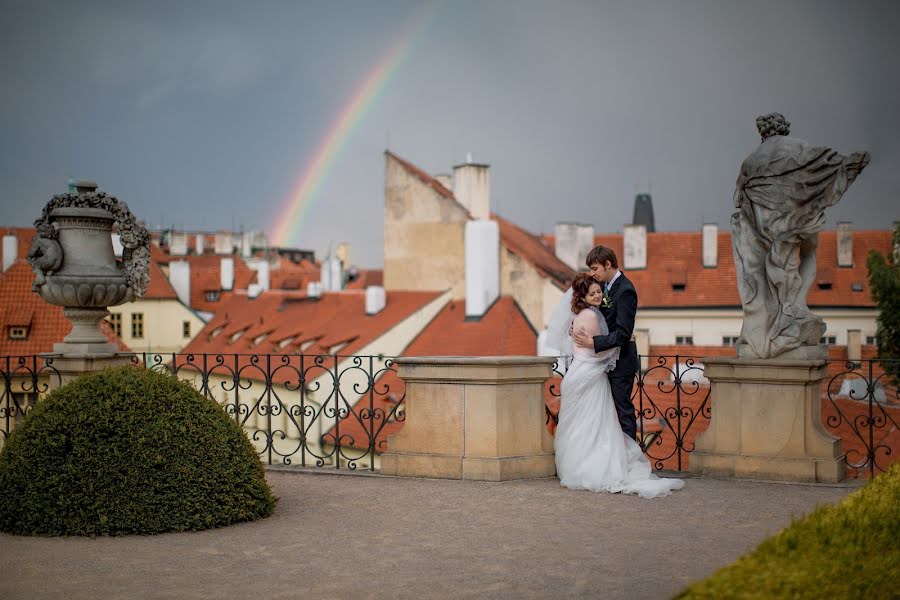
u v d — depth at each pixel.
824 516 5.72
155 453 8.19
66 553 7.53
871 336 69.44
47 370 11.21
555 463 10.41
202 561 7.30
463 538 7.93
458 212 44.94
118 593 6.52
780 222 9.95
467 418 10.35
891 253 44.62
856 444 17.52
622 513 8.76
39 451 8.17
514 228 55.03
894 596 4.73
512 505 9.12
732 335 69.94
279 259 126.69
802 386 9.95
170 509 8.19
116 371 8.55
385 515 8.81
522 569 7.00
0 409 11.23
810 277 10.13
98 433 8.16
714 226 72.56
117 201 11.42
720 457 10.23
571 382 9.82
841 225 71.81
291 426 35.88
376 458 26.72
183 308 69.12
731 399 10.24
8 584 6.73
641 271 72.75
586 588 6.52
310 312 52.62
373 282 97.44
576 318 9.95
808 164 9.77
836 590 4.53
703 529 8.14
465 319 41.41
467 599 6.33
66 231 11.17
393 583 6.71
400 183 47.44
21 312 44.22
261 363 42.50
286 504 9.34
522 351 38.72
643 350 45.91
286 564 7.22
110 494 8.09
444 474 10.40
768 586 4.51
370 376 10.97
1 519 8.16
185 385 8.69
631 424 10.08
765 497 9.34
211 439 8.49
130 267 11.49
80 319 11.34
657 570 6.92
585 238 75.00
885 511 5.77
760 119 10.30
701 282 71.50
